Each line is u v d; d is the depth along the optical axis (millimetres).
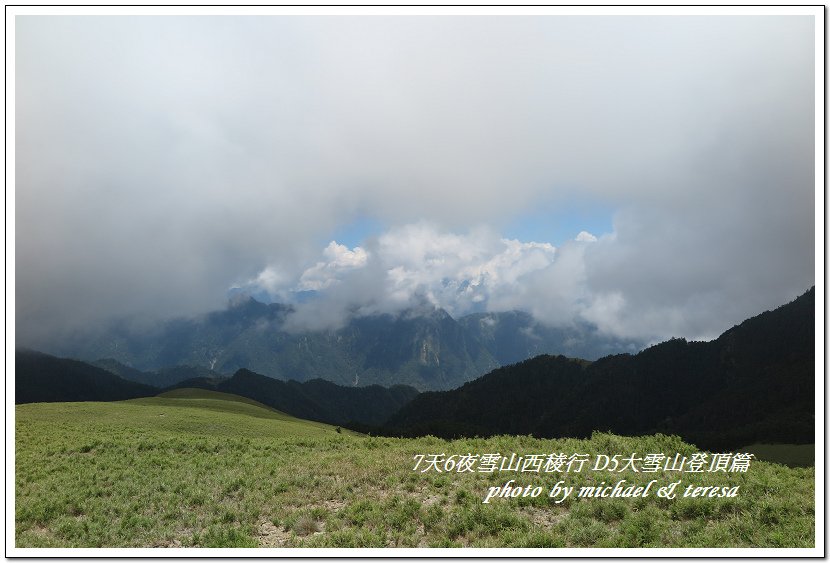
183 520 16250
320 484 19281
